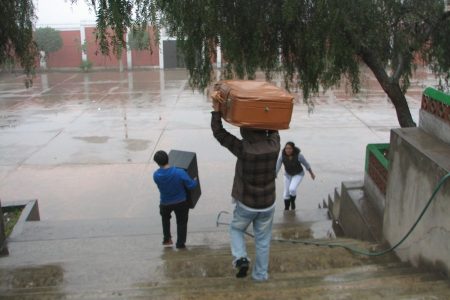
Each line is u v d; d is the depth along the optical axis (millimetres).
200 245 7555
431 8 8227
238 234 4688
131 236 8273
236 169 4543
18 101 27297
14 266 6387
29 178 13297
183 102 25578
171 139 17344
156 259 6332
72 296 4578
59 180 13078
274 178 4484
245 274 4809
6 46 8383
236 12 8039
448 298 3666
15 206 9953
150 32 9172
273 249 6418
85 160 14898
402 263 5305
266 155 4293
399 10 8164
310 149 15773
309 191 12047
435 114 5406
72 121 20984
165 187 6957
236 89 4152
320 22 7609
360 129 18641
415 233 5043
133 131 18734
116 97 28078
